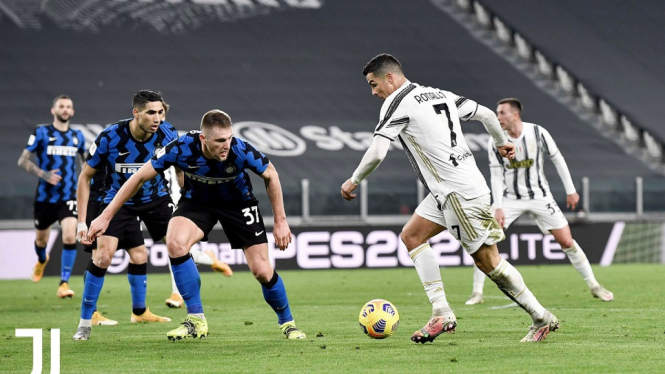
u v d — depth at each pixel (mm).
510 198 31688
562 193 59844
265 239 20047
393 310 19969
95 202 27844
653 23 80000
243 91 68000
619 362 16172
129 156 22406
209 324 24828
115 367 16516
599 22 79062
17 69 65688
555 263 52062
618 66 74250
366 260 51156
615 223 53375
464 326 23031
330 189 58625
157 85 67062
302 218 51750
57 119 37312
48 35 68812
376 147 18062
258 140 62844
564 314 25984
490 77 72375
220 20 74312
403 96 18266
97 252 21875
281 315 20922
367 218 54125
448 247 51875
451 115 18422
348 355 17516
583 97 71312
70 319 27281
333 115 66812
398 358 16969
